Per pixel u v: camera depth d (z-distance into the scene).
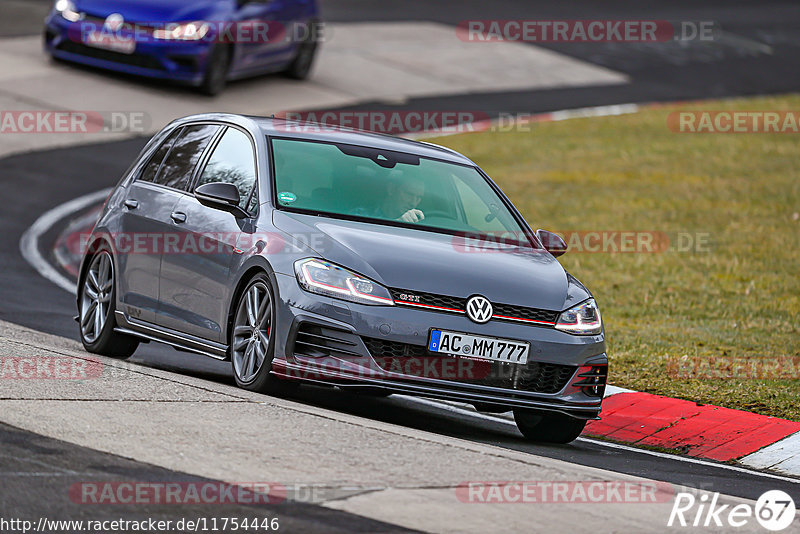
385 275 26.83
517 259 29.39
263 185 29.38
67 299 44.97
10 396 23.64
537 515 19.48
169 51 77.19
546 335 27.48
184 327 30.38
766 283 51.12
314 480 20.23
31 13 104.38
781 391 35.44
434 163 32.44
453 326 26.66
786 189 71.19
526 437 30.45
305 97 85.75
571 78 105.38
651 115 93.31
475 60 107.31
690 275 52.22
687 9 145.00
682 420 32.75
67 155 68.25
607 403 33.97
